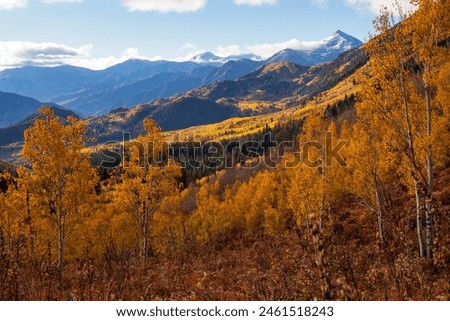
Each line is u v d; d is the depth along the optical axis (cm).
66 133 1944
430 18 1464
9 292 577
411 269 513
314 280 476
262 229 3675
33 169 1889
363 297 462
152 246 2589
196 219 4041
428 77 1516
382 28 1595
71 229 2016
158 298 741
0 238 614
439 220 493
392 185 2030
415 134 1630
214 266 1424
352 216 2455
